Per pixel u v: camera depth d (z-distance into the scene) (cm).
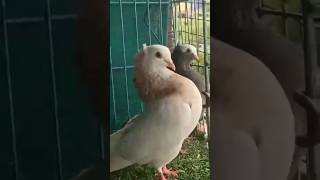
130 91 152
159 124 133
